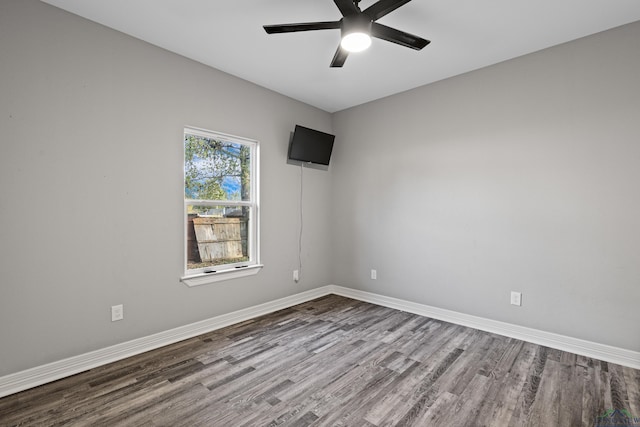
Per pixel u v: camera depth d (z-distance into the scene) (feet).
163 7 7.17
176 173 9.23
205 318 9.95
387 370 7.57
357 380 7.13
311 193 13.57
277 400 6.39
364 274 13.38
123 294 8.20
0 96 6.46
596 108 8.21
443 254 11.04
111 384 6.93
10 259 6.61
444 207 11.02
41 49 6.94
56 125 7.14
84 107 7.54
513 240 9.55
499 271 9.82
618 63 7.91
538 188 9.11
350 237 13.87
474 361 8.02
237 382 7.04
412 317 11.30
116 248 8.08
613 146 8.00
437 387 6.86
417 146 11.71
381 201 12.78
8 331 6.59
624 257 7.87
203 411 6.03
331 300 13.46
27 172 6.79
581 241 8.45
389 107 12.50
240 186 11.23
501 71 9.75
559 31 8.11
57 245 7.19
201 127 9.79
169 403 6.27
